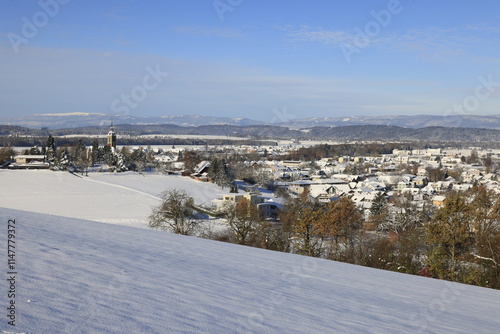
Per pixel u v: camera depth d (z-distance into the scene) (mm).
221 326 5617
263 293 8461
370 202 86500
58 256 8508
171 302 6402
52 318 4754
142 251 11320
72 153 151500
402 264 30250
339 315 7551
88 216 69375
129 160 145500
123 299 6055
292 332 5918
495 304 11836
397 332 7012
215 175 114875
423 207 63219
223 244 16828
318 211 39656
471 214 28297
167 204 45469
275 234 42438
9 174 117750
